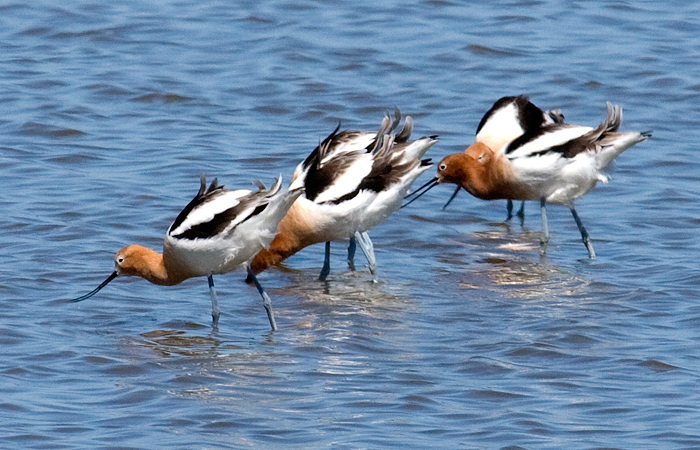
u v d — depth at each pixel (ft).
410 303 45.52
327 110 71.77
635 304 44.80
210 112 71.15
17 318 42.63
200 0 92.58
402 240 54.85
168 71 77.56
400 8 91.09
